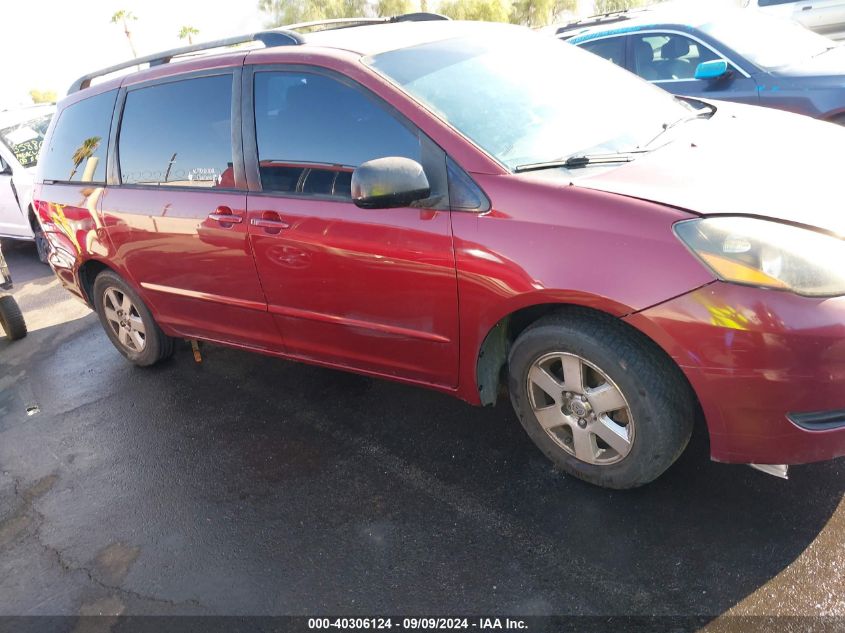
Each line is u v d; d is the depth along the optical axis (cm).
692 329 219
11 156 771
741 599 217
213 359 458
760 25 622
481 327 267
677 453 249
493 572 244
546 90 312
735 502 255
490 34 345
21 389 472
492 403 296
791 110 545
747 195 233
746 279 212
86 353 515
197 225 351
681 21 621
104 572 278
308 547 271
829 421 220
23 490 348
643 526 251
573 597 228
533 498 276
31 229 764
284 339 352
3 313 552
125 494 327
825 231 218
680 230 222
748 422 224
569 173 258
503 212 252
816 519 242
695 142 282
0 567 293
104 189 409
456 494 287
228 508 303
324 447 336
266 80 324
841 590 214
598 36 672
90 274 463
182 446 360
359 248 289
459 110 282
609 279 229
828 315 208
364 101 291
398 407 360
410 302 284
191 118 357
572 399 261
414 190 255
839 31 1062
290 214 311
